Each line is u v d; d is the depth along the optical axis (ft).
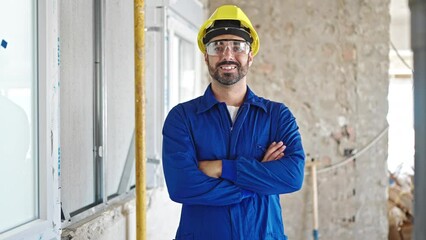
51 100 4.64
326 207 12.39
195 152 5.59
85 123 6.14
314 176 12.14
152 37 8.50
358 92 12.26
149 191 8.02
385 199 12.42
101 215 6.12
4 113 4.02
